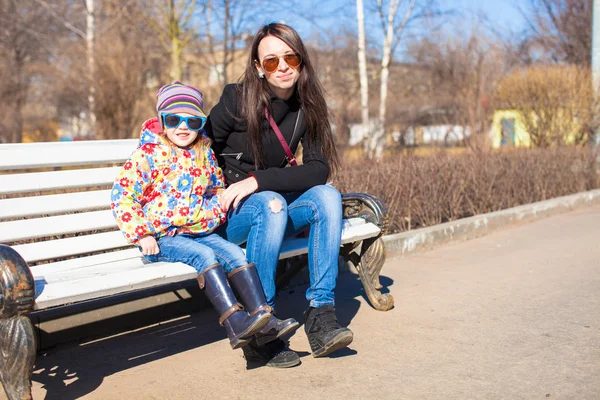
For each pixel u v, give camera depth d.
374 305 3.72
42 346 3.28
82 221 3.18
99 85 12.46
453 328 3.42
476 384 2.68
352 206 3.72
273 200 2.93
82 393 2.73
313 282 3.02
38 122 24.95
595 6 10.98
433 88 21.20
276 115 3.19
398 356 3.03
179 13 14.37
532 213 7.23
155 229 2.87
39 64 22.27
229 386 2.76
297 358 2.94
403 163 6.52
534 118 11.19
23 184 3.02
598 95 10.70
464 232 6.11
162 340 3.42
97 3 15.57
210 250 2.76
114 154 3.32
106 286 2.50
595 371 2.77
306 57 3.15
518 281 4.40
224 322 2.69
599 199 8.62
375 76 20.16
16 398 2.28
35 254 3.03
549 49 20.62
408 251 5.43
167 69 15.45
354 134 14.08
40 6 21.61
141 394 2.71
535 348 3.07
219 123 3.14
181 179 2.90
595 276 4.45
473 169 7.12
